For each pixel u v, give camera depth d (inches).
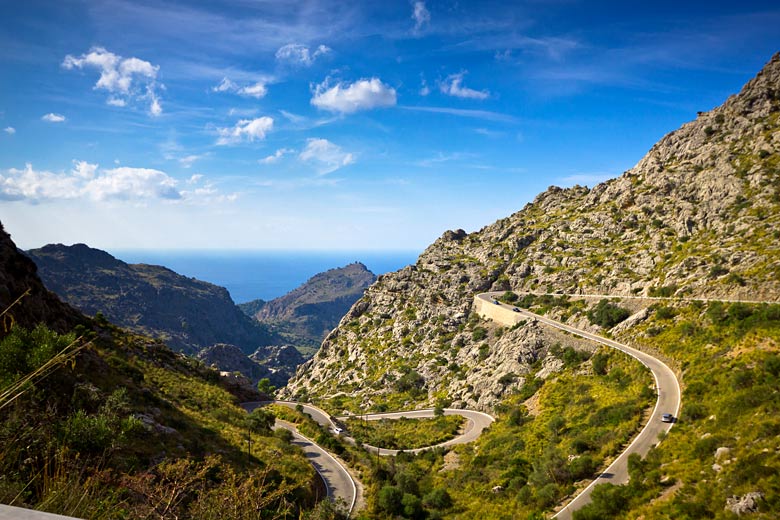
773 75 5807.1
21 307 1818.4
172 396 2472.9
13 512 101.6
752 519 1042.7
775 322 2448.3
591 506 1493.6
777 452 1245.1
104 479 377.4
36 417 376.2
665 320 3398.1
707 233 4517.7
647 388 2502.5
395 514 2007.9
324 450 2765.7
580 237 6284.5
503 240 7672.2
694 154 5974.4
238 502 470.6
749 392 1806.1
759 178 4581.7
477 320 5940.0
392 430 3959.2
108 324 3390.7
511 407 3587.6
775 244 3506.4
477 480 2390.5
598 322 4114.2
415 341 6437.0
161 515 412.2
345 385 6328.7
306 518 1477.6
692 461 1508.4
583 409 2768.2
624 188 6717.5
